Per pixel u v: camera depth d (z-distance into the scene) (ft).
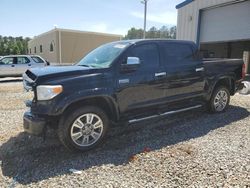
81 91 12.20
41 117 12.05
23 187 9.78
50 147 13.53
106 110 13.94
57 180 10.24
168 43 16.05
